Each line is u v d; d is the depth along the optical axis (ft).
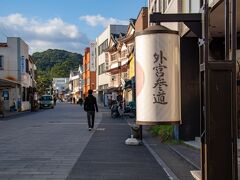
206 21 21.66
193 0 47.24
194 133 52.65
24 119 111.34
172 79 24.30
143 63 24.38
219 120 21.24
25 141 54.08
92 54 320.50
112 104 134.62
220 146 21.21
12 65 171.42
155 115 24.31
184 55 53.16
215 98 21.25
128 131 71.67
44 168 34.01
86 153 42.98
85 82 362.12
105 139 57.52
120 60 212.02
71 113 153.99
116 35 247.70
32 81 232.32
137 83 24.86
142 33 24.35
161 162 37.60
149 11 104.58
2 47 170.91
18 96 169.48
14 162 36.94
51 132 68.59
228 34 22.08
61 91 565.94
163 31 24.04
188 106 52.80
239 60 51.06
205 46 21.44
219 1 35.32
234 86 21.26
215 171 21.21
